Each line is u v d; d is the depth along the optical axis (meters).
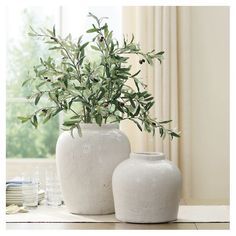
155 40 3.61
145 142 3.58
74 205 2.22
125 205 2.04
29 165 3.97
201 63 3.72
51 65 2.27
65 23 4.01
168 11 3.60
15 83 4.46
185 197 3.63
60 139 2.24
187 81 3.63
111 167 2.19
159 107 3.60
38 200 2.47
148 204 2.02
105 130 2.22
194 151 3.75
